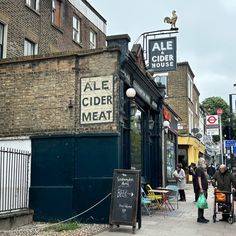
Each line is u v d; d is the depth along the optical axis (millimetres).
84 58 12422
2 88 13234
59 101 12492
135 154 15023
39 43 18781
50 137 12359
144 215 13531
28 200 12281
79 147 12055
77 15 23016
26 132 12758
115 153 11680
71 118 12258
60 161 12164
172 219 12695
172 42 15758
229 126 24703
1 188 11398
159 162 18109
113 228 10805
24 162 12281
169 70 15719
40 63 12875
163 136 19312
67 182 11992
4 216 10617
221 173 12664
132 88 13250
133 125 14656
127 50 12594
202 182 12906
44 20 19297
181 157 33906
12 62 13188
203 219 12195
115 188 10625
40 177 12320
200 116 44906
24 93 12961
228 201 12234
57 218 11898
